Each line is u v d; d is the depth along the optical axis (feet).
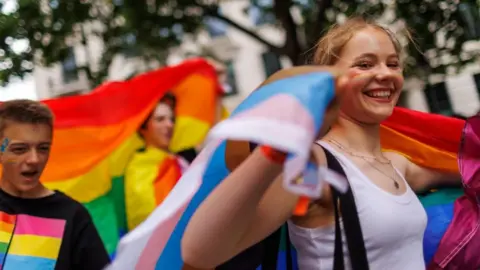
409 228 4.53
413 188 6.64
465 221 6.72
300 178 3.07
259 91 3.28
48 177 10.21
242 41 46.85
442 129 6.95
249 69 46.88
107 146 10.91
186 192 3.20
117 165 11.35
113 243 10.29
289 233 4.64
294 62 25.08
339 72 3.14
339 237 4.26
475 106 37.37
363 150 5.00
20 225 6.23
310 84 3.00
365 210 4.35
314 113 2.88
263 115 2.84
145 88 11.78
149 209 11.23
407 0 21.97
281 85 3.13
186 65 12.84
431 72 23.27
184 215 3.95
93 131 10.82
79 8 22.49
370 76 4.91
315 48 5.70
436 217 6.81
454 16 21.58
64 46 22.94
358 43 5.01
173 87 12.47
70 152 10.52
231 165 4.04
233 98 46.88
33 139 6.16
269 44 26.18
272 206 3.77
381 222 4.35
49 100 10.57
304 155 2.65
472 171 6.69
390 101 5.05
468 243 6.63
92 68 33.91
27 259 6.10
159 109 11.86
